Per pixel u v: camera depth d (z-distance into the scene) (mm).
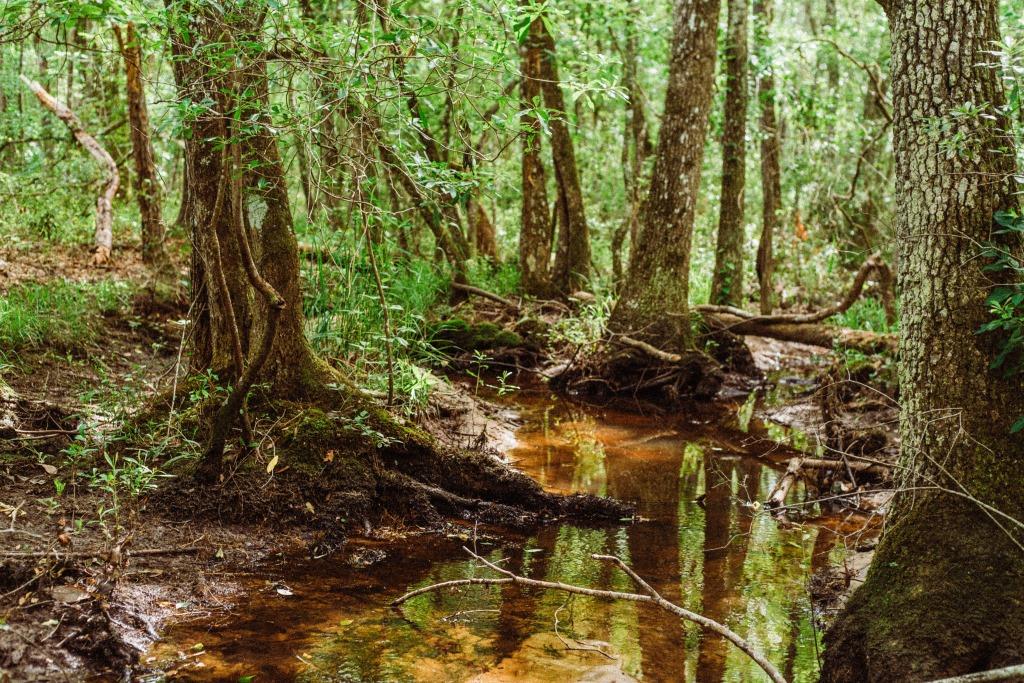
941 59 4438
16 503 5141
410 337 10492
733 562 5895
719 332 13062
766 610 5129
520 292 14414
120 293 10492
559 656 4434
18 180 12578
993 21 4477
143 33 5141
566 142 14414
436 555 5770
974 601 3996
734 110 15000
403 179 6684
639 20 14945
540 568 5680
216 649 4223
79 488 5516
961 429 4277
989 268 4254
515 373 12328
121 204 15305
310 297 8695
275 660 4168
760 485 7820
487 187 5523
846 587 5328
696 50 11477
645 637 4738
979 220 4352
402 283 11305
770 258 15867
